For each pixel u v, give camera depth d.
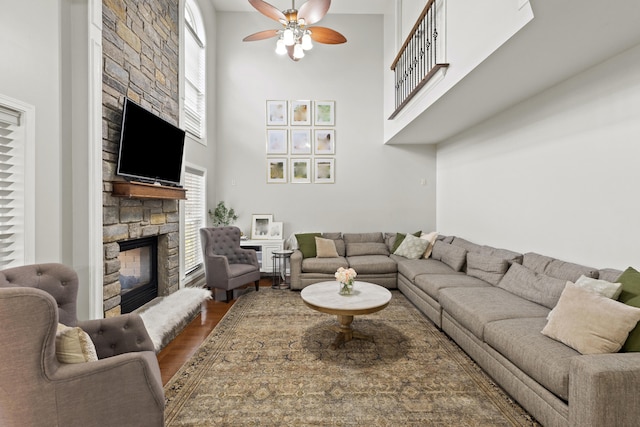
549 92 2.91
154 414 1.38
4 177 1.79
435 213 5.63
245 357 2.50
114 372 1.31
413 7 4.23
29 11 1.91
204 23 4.87
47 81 2.05
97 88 2.31
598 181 2.43
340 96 5.56
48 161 2.06
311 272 4.45
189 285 4.34
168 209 3.56
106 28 2.48
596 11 1.72
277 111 5.50
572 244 2.67
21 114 1.87
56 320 1.19
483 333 2.21
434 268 3.88
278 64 5.52
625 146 2.22
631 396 1.35
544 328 1.90
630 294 1.85
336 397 1.97
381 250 5.11
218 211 5.21
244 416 1.79
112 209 2.54
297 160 5.54
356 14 5.55
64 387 1.21
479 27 2.40
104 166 2.45
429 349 2.65
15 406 1.14
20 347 1.12
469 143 4.43
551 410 1.60
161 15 3.44
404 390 2.05
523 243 3.29
